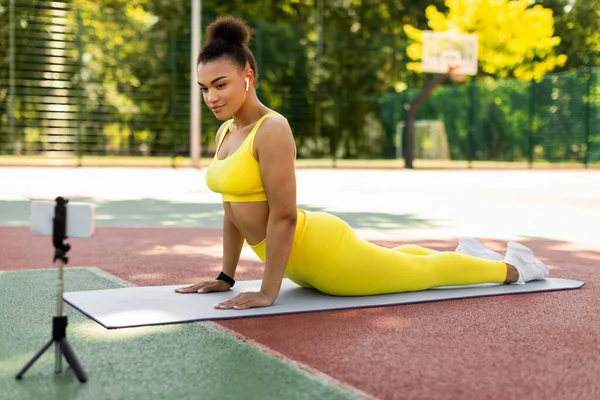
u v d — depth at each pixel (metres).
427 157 25.59
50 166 19.36
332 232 3.86
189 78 22.05
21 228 7.03
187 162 22.56
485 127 24.41
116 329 3.24
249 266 5.15
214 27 3.73
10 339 3.07
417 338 3.18
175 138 20.98
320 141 23.89
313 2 27.94
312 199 10.77
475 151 24.53
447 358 2.89
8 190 11.49
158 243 6.21
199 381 2.56
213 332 3.21
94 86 21.19
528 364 2.83
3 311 3.56
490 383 2.60
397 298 3.97
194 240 6.44
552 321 3.55
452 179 16.69
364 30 28.69
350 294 3.98
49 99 20.78
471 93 24.38
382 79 25.55
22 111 20.69
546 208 10.01
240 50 3.71
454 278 4.23
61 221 2.58
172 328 3.27
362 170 20.75
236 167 3.73
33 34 20.55
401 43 25.52
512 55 30.69
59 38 20.72
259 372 2.66
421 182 15.38
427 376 2.66
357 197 11.25
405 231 7.32
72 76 20.94
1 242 6.08
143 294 3.96
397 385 2.55
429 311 3.73
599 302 4.02
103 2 22.50
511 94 24.20
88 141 21.28
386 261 4.00
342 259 3.87
